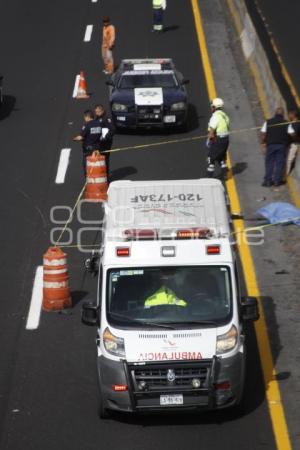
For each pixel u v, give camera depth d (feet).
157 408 106.83
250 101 243.81
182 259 111.55
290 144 189.06
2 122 234.99
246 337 130.62
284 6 345.72
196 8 338.13
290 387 117.08
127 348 106.73
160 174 196.75
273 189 187.62
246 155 208.44
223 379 106.42
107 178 189.06
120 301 110.32
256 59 266.98
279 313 137.28
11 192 189.98
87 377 121.90
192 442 105.50
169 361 106.01
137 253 112.06
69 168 203.10
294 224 168.14
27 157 210.38
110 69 273.33
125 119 220.84
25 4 353.31
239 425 108.78
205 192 124.98
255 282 147.23
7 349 129.49
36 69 278.05
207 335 107.45
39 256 160.15
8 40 308.40
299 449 102.89
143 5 347.77
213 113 189.67
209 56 284.00
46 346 130.41
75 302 143.33
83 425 110.11
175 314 109.29
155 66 235.40
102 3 352.28
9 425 110.22
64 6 349.41
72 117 237.25
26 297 145.59
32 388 119.24
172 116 220.43
